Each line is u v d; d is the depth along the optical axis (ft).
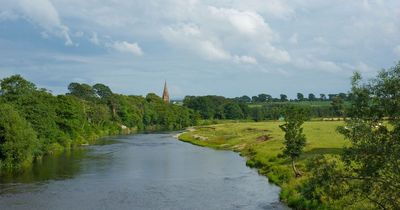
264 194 157.89
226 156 287.28
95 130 497.87
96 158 274.36
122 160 264.31
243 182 183.83
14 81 306.76
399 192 71.20
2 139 229.25
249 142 343.87
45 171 216.54
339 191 77.41
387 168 71.05
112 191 166.30
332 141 264.31
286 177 176.45
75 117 378.12
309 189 80.43
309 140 273.13
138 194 160.56
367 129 72.69
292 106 179.63
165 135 525.34
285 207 137.08
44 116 307.58
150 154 300.20
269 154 242.17
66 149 335.47
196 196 156.56
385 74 72.59
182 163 250.16
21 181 187.73
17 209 137.80
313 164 79.51
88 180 190.60
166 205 143.13
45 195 158.61
